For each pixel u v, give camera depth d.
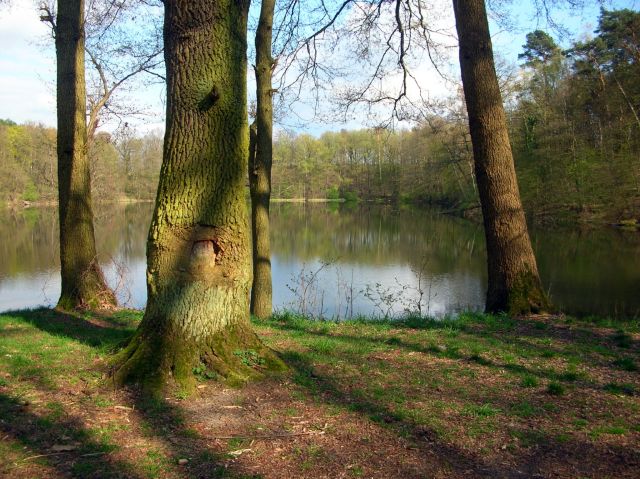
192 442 3.57
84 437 3.57
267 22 10.02
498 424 3.97
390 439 3.69
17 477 3.06
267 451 3.48
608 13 33.75
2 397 4.22
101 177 32.09
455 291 15.55
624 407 4.35
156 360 4.57
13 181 46.72
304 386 4.61
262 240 10.24
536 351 6.02
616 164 31.33
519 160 38.97
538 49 40.38
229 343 4.82
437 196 55.41
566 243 24.33
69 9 8.99
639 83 30.47
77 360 5.22
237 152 4.81
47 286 16.58
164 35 4.81
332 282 16.62
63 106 9.13
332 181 68.75
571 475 3.28
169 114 4.78
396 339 6.56
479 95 8.39
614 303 13.34
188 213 4.70
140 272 17.80
